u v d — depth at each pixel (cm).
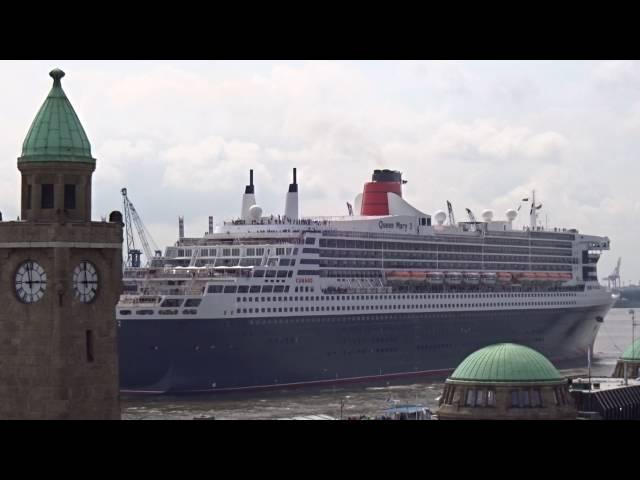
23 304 7375
